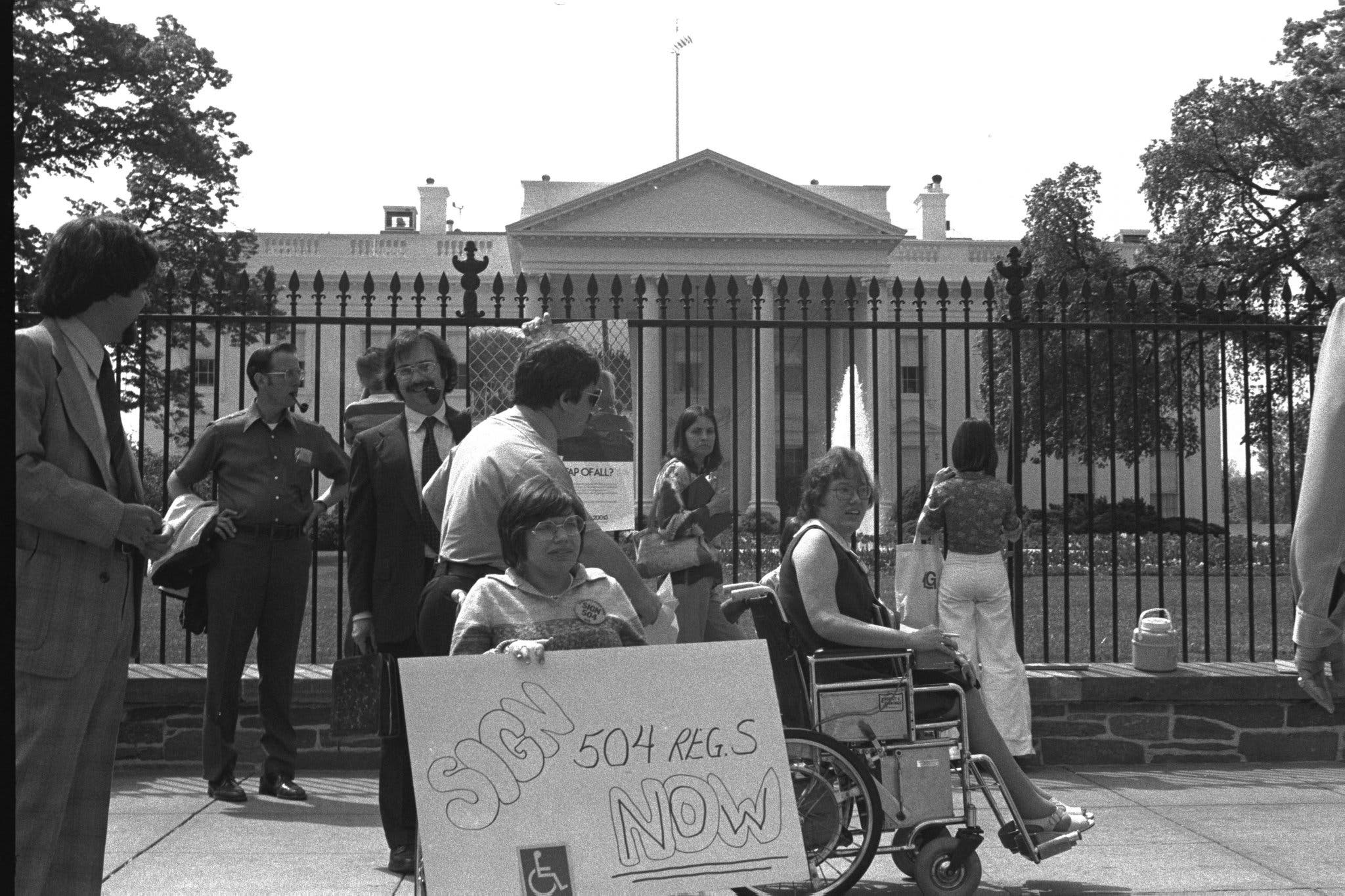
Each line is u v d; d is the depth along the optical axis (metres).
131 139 22.20
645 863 2.97
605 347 5.93
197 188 23.28
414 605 4.97
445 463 4.64
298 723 6.48
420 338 5.23
